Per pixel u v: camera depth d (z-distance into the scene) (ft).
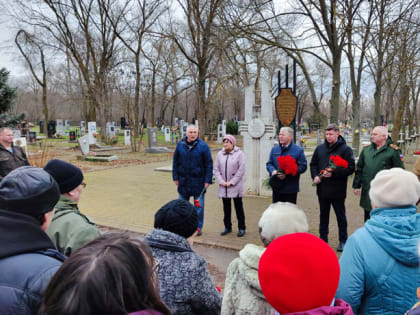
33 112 230.48
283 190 16.71
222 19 41.96
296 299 3.82
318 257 3.89
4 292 3.94
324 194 15.58
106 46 88.53
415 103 92.73
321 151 15.96
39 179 4.83
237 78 54.03
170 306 5.35
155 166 49.52
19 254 4.29
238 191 17.70
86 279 2.91
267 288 4.03
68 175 7.14
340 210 15.61
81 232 6.53
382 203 5.90
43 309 3.20
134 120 86.58
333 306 3.91
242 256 5.32
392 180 5.83
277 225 5.68
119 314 2.95
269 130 27.32
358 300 5.73
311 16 36.27
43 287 4.05
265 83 27.20
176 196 28.91
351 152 15.47
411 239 5.42
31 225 4.55
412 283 5.46
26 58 102.83
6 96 34.27
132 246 3.32
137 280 3.15
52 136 118.32
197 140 17.87
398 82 73.97
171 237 5.92
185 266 5.59
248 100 27.86
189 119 238.27
